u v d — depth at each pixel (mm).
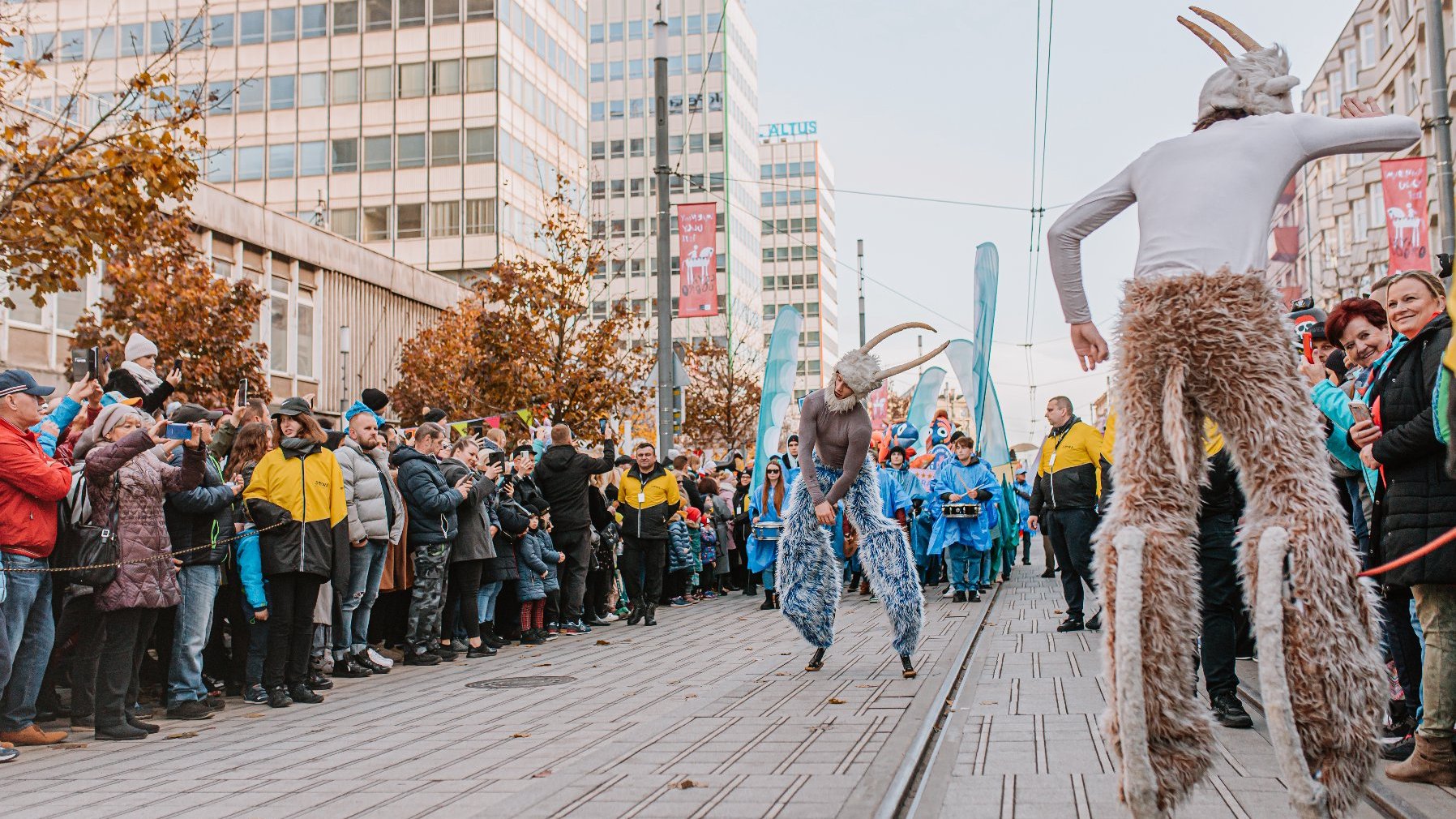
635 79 83062
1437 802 4199
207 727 7102
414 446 10570
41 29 40594
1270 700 3195
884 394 27094
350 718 7215
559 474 12922
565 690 8016
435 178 47938
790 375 16031
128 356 8859
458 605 11273
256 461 8648
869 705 6633
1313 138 3811
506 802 4555
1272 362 3396
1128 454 3535
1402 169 14617
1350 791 3201
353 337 32688
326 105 48656
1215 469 5699
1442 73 13625
